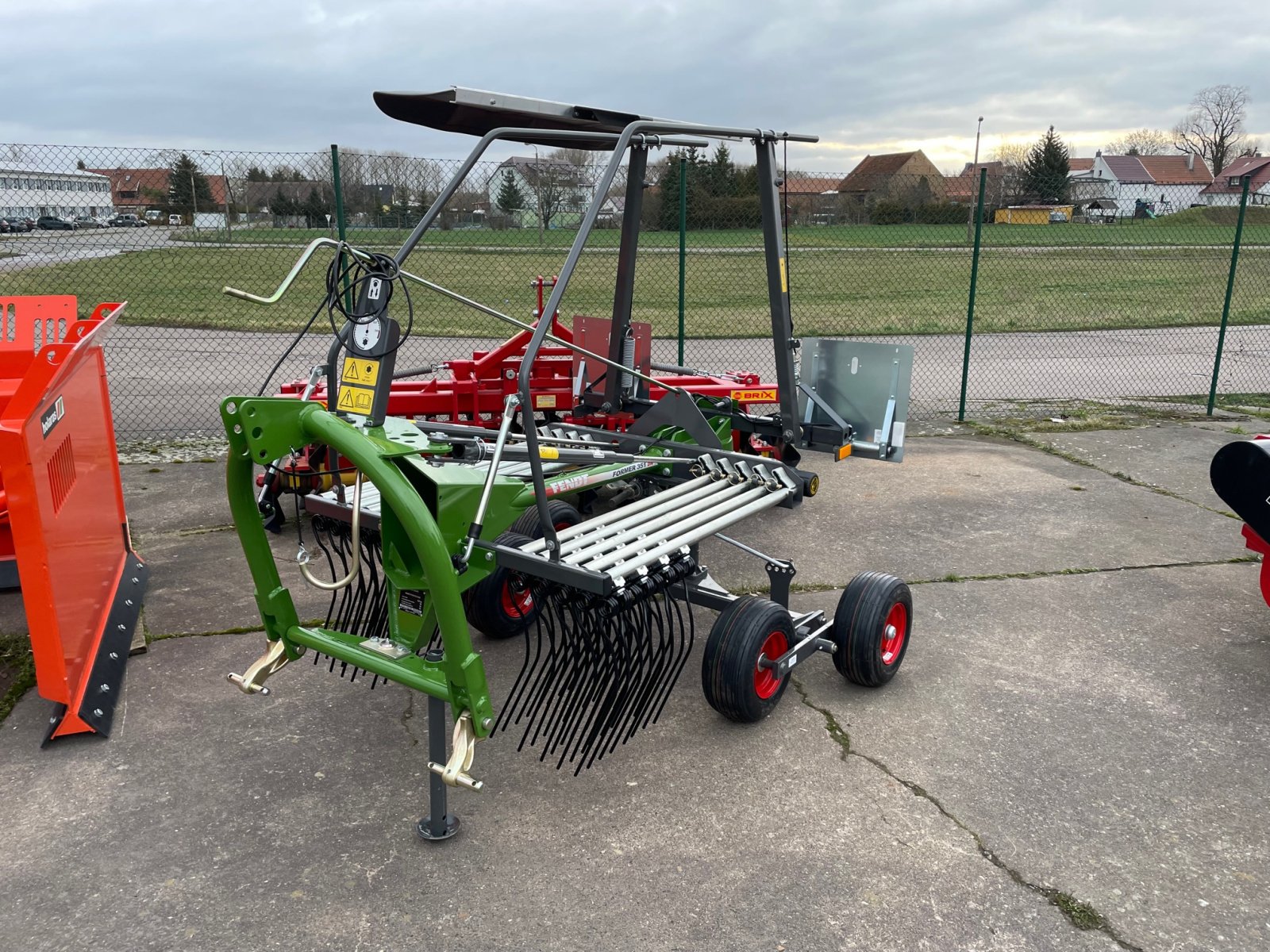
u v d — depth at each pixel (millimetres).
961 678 4055
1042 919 2631
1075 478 7148
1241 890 2760
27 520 3266
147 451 7559
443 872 2818
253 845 2941
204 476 6855
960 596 4918
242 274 13969
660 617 3447
